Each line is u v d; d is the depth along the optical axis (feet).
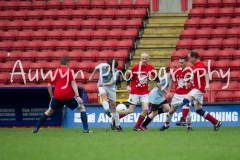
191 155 108.37
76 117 225.56
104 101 179.32
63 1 341.62
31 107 232.94
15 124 233.76
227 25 311.27
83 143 133.39
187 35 304.09
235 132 176.55
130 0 336.29
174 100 186.39
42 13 334.03
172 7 337.72
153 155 108.17
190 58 181.57
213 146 126.52
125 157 105.09
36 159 103.40
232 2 327.67
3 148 123.65
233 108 222.89
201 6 329.93
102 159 102.17
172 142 135.54
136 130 188.34
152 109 191.01
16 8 343.26
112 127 191.01
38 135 164.55
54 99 172.55
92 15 329.11
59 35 312.50
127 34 307.17
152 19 328.70
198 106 185.57
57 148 122.11
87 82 273.95
